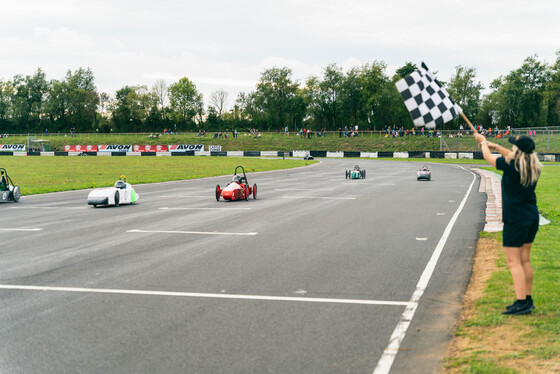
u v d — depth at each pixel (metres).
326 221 12.67
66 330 4.94
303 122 123.88
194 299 6.00
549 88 90.69
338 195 20.17
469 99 102.38
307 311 5.52
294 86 118.12
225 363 4.13
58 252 8.91
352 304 5.77
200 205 16.95
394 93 102.81
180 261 8.11
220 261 8.09
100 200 16.14
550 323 4.89
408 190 22.42
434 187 24.09
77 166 49.38
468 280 6.81
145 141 92.56
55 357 4.29
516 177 5.09
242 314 5.41
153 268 7.62
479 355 4.22
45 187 25.36
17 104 131.00
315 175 36.28
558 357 4.12
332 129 118.25
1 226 12.23
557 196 17.58
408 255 8.50
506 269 7.16
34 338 4.73
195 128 131.75
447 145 69.19
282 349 4.43
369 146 77.81
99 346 4.52
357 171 31.27
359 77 105.00
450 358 4.20
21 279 7.00
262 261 8.08
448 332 4.84
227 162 58.66
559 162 50.12
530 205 5.15
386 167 47.22
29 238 10.44
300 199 18.64
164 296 6.13
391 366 4.07
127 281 6.86
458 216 13.52
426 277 7.00
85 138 98.25
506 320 5.02
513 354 4.20
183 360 4.20
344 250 8.95
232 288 6.47
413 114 5.69
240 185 18.25
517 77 94.25
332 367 4.05
